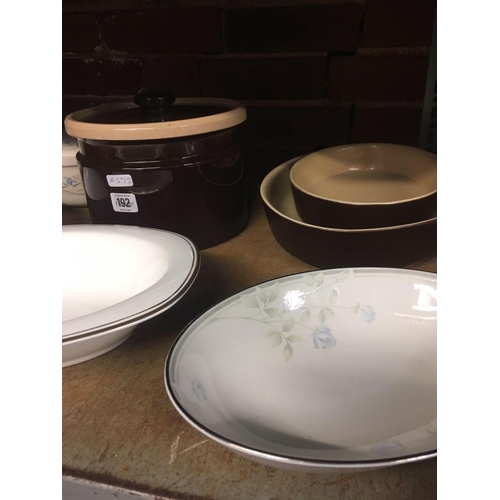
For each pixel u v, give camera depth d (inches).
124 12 31.2
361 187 24.7
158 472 12.6
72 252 20.4
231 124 21.4
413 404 14.1
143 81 33.3
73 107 35.7
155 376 15.9
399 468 12.2
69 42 33.2
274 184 25.4
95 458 13.1
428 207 19.7
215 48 30.8
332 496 11.7
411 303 16.8
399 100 29.7
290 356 16.1
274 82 30.9
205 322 15.4
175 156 20.7
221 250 23.9
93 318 14.3
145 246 19.2
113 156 20.8
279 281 17.5
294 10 28.5
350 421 13.7
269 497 11.8
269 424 13.6
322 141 32.2
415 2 26.8
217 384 14.1
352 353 16.2
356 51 29.0
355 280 17.6
